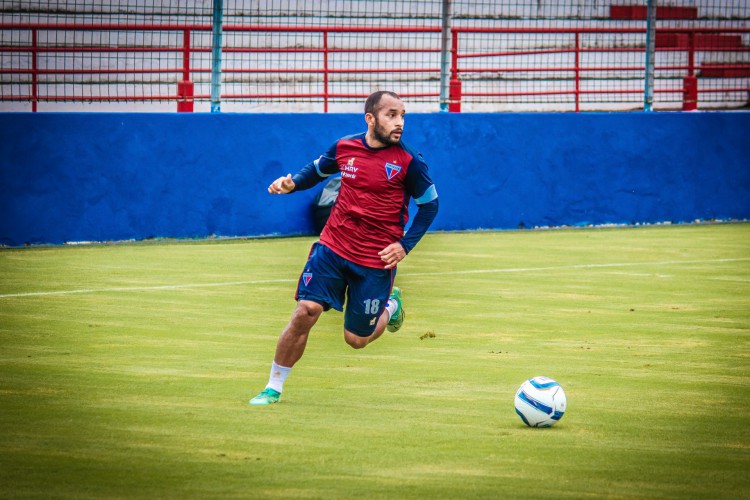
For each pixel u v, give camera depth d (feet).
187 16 185.57
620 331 89.56
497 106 228.02
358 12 203.51
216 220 156.46
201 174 154.61
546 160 178.70
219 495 44.93
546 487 46.62
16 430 55.57
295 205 162.09
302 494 45.19
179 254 138.62
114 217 148.97
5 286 110.42
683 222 189.78
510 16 193.77
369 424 57.82
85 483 46.39
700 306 103.09
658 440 55.16
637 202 186.19
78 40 190.60
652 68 190.29
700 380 70.64
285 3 204.23
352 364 75.41
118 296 104.99
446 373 72.38
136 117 149.18
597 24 231.50
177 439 54.08
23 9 172.76
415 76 216.33
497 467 49.75
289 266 128.88
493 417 59.88
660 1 234.38
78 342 81.82
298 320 62.59
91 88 192.54
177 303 101.35
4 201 141.28
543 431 56.85
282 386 64.28
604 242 160.04
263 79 204.33
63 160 144.77
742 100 235.61
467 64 224.12
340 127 164.04
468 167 173.17
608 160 183.21
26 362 73.97
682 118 188.44
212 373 71.41
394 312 70.18
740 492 46.24
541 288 114.42
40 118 142.61
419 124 168.96
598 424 58.54
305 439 54.39
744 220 195.00
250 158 157.99
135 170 149.79
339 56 210.59
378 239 63.67
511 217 176.86
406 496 45.09
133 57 173.78
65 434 54.80
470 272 126.52
